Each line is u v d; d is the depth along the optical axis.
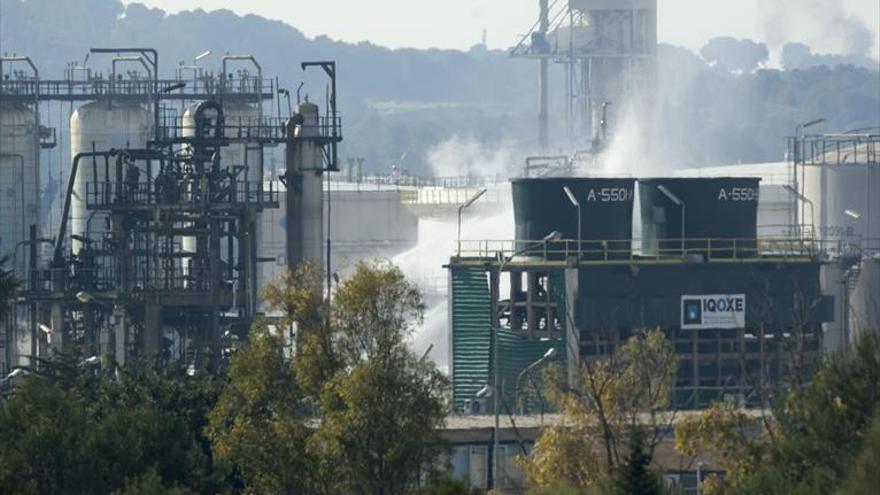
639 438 170.38
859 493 132.62
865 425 184.38
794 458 185.00
